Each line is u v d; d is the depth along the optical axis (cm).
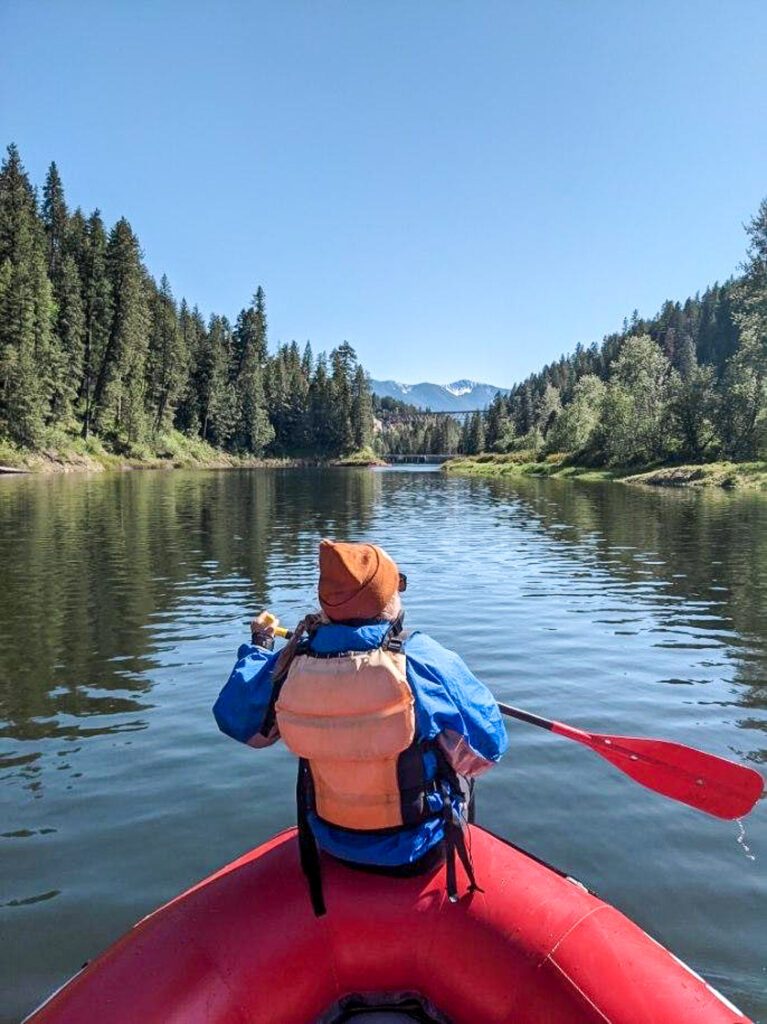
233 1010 204
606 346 14825
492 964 210
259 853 255
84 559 1341
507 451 9244
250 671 241
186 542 1596
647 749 287
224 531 1820
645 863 383
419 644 224
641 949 218
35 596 1025
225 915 223
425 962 216
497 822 423
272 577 1179
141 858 388
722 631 852
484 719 224
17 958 315
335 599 222
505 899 222
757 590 1090
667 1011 200
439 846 227
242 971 210
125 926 335
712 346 12556
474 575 1229
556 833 412
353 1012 217
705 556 1426
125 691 646
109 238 6719
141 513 2244
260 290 10931
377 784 215
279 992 209
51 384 5622
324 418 11012
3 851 396
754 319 4606
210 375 8762
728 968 307
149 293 8119
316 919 219
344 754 213
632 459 5634
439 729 217
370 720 210
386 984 217
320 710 213
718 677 687
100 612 933
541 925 216
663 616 926
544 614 937
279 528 1917
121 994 205
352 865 226
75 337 6147
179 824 422
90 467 5534
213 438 9038
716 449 4988
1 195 6469
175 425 8531
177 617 907
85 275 6719
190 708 604
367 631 220
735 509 2525
